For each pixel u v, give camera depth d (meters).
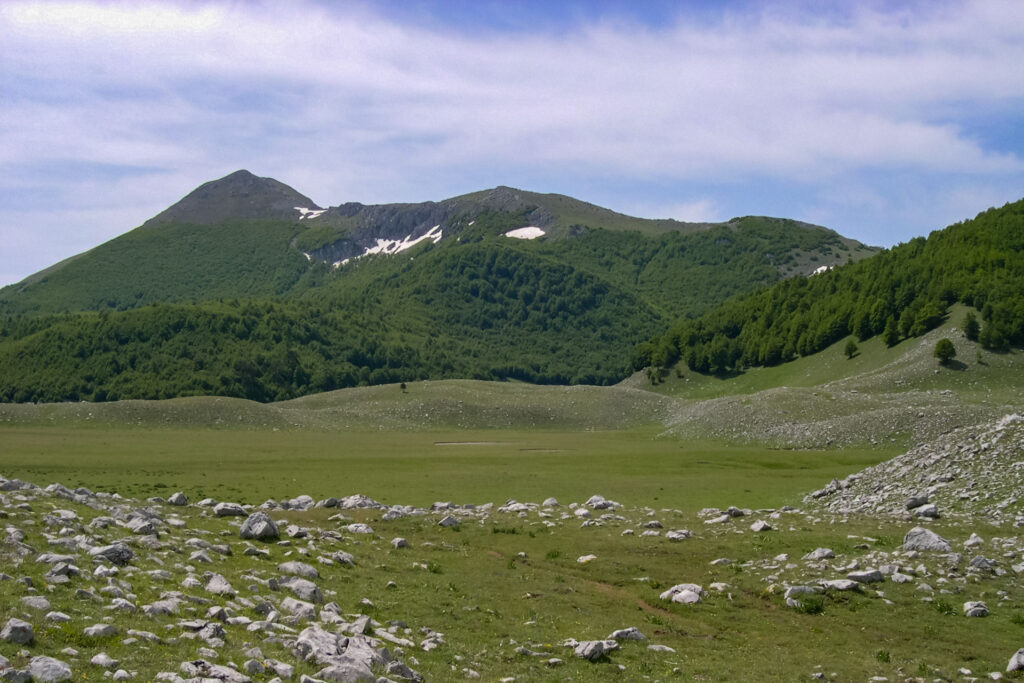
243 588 26.64
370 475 92.56
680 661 26.14
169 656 18.91
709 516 50.91
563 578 36.03
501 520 48.91
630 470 99.88
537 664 24.38
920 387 184.38
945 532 41.97
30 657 17.14
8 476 81.31
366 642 22.81
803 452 120.69
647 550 40.81
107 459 104.06
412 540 42.06
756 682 24.47
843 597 32.72
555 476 92.12
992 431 59.59
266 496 73.00
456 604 30.02
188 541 31.59
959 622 30.19
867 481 63.59
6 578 21.61
